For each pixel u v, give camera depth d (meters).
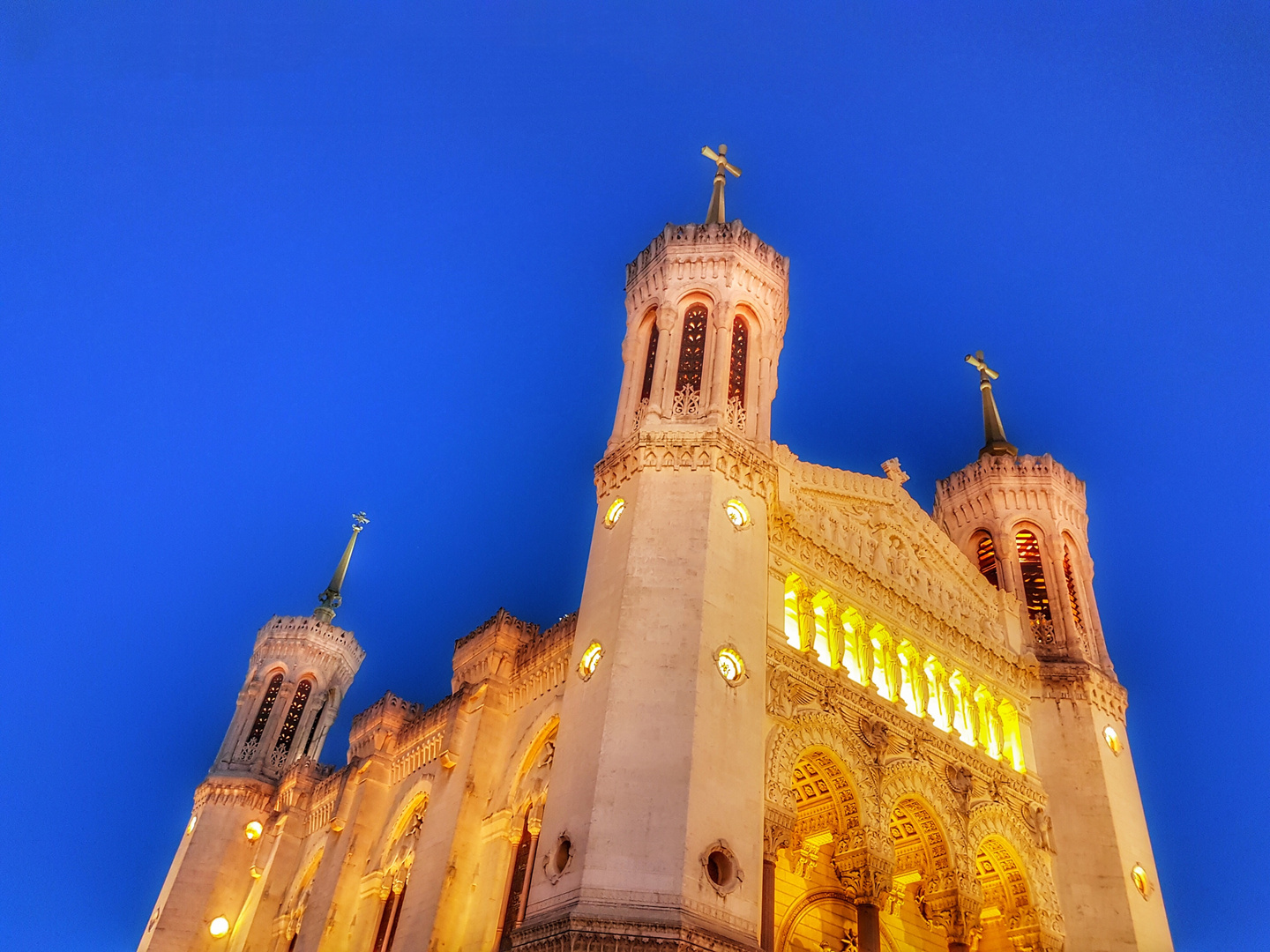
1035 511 51.69
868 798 33.03
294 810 57.88
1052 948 36.53
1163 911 39.25
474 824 38.31
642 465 34.75
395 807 46.25
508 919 33.88
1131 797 42.09
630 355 40.94
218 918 60.44
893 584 40.41
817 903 34.81
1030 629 47.03
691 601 30.78
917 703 38.44
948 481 55.56
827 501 41.03
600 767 27.31
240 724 70.62
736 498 34.59
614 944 23.75
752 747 29.39
